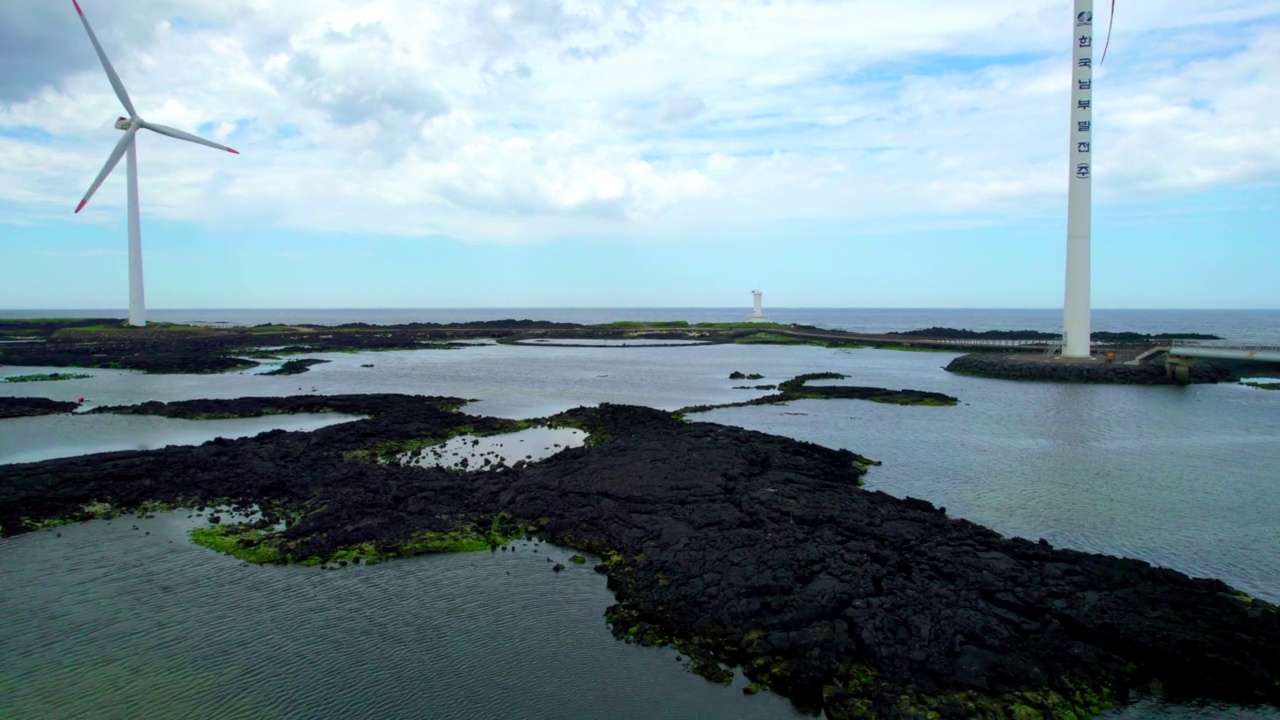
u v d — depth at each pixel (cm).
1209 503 3297
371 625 2178
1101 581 2169
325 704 1803
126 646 2062
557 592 2377
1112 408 6012
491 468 3803
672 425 4697
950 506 3250
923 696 1673
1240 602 2116
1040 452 4356
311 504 3177
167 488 3412
